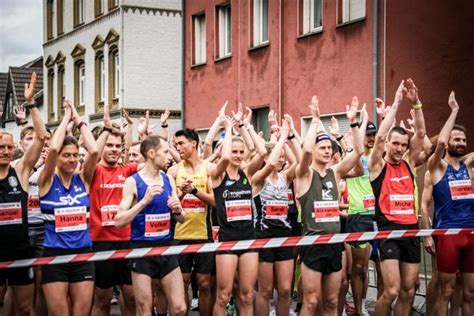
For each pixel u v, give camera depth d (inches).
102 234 353.1
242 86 917.2
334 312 339.0
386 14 685.9
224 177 342.3
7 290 360.2
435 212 366.3
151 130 421.4
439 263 357.4
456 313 380.2
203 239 379.9
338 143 435.5
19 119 325.4
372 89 700.7
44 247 310.0
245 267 334.3
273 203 367.9
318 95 778.2
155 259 312.2
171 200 314.3
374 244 415.5
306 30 807.7
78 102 1530.5
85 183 326.0
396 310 350.9
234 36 935.0
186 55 1050.7
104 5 1390.3
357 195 416.8
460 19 626.2
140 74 1320.1
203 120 1009.5
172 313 313.4
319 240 326.3
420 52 656.4
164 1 1332.4
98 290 349.7
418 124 358.3
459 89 628.1
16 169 315.6
